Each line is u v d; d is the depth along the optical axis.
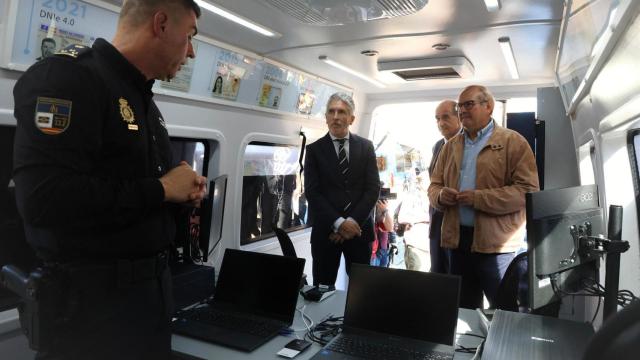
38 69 1.21
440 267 3.44
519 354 1.38
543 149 3.33
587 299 2.48
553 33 2.47
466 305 2.72
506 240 2.57
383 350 1.64
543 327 1.58
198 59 2.70
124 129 1.31
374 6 2.14
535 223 1.49
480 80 3.91
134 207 1.27
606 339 0.45
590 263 1.80
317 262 3.17
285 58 3.32
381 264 4.68
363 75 3.79
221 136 3.07
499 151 2.64
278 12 2.29
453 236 2.73
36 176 1.13
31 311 1.22
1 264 1.87
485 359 1.36
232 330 1.85
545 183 3.29
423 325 1.71
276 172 3.85
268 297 2.01
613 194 2.00
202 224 2.12
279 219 3.93
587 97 2.22
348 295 1.85
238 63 3.01
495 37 2.60
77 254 1.27
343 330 1.81
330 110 3.21
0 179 1.86
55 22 1.89
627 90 1.43
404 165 5.75
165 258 1.49
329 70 3.68
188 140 2.99
